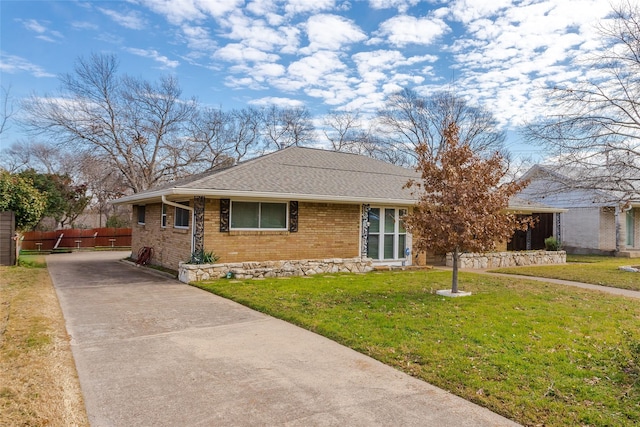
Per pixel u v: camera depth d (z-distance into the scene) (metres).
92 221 37.31
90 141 27.70
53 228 29.28
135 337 5.50
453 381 4.07
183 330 5.88
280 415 3.39
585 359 4.65
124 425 3.19
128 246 25.05
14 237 12.48
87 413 3.37
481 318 6.44
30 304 7.07
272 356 4.82
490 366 4.42
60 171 34.34
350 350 5.04
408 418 3.36
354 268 12.49
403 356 4.77
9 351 4.70
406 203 13.59
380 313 6.70
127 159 29.31
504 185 8.94
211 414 3.38
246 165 13.34
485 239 8.30
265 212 12.09
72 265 14.52
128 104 29.12
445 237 8.34
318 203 12.91
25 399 3.53
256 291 8.57
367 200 12.76
